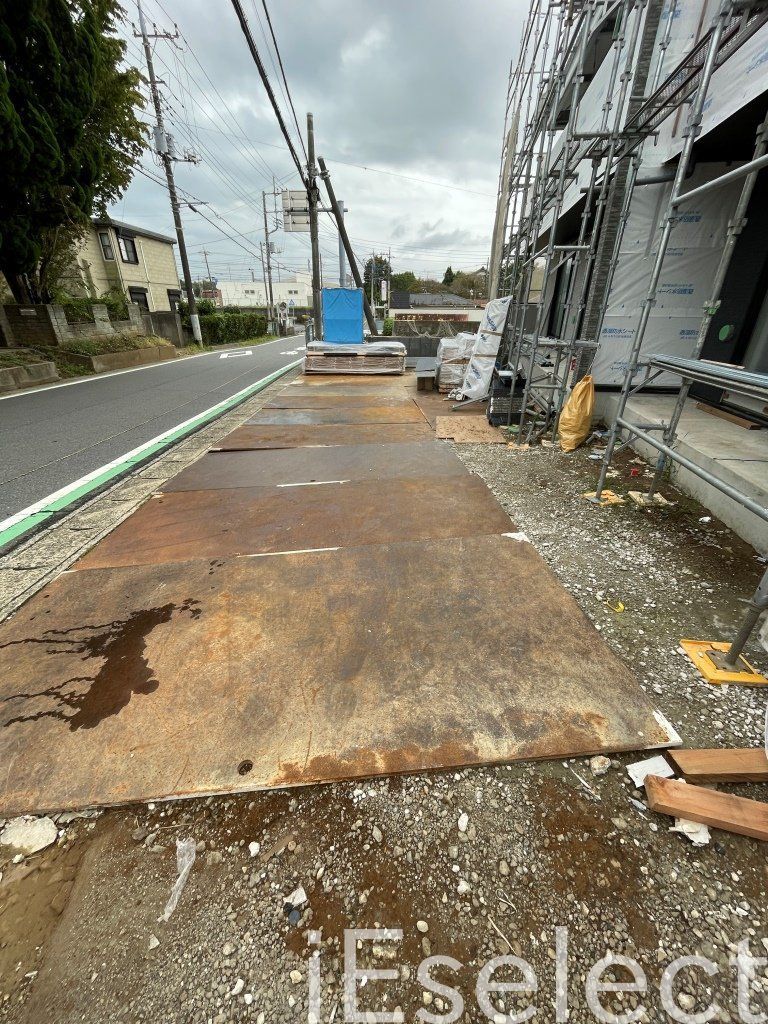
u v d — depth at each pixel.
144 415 6.09
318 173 10.65
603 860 1.18
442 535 2.76
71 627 1.98
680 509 3.10
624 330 4.93
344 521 2.96
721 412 4.10
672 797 1.27
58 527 2.92
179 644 1.87
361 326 11.48
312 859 1.18
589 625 1.97
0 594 2.22
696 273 4.61
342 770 1.36
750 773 1.35
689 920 1.06
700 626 2.00
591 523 2.95
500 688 1.64
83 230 10.70
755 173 2.07
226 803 1.30
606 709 1.56
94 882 1.13
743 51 2.84
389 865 1.17
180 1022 0.90
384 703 1.58
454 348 7.41
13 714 1.55
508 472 3.94
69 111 8.10
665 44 3.79
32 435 5.09
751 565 2.45
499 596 2.16
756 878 1.14
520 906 1.09
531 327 9.04
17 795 1.31
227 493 3.45
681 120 3.87
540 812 1.28
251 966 0.99
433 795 1.32
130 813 1.28
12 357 8.71
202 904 1.09
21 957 1.00
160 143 14.25
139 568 2.43
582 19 3.75
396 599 2.15
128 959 0.99
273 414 6.03
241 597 2.17
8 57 7.19
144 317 14.52
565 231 7.67
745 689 1.68
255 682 1.67
